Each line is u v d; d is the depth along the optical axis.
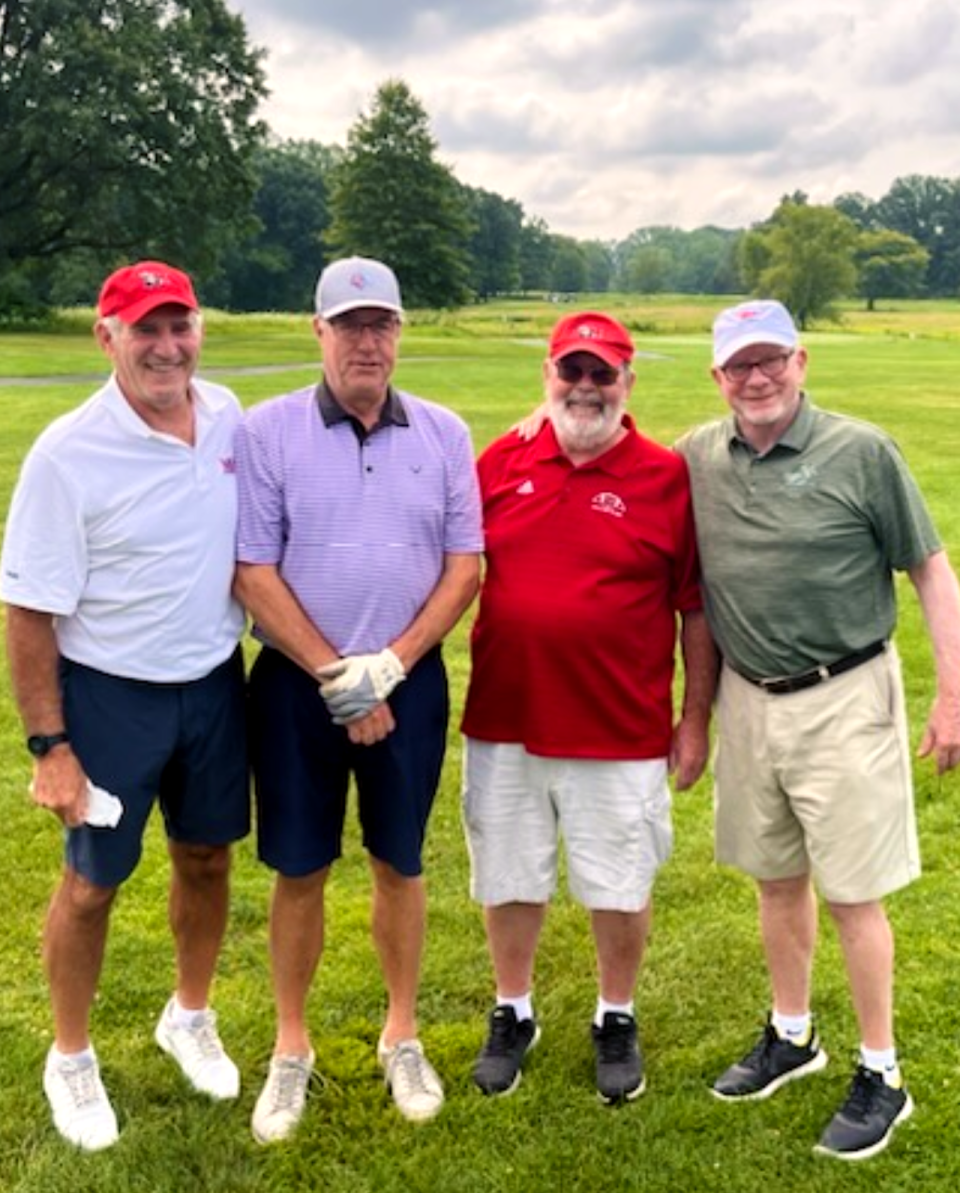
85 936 2.87
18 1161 2.78
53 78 38.50
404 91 62.78
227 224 44.06
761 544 2.80
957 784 4.91
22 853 4.38
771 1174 2.75
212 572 2.76
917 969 3.56
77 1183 2.71
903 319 87.94
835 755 2.79
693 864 4.30
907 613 7.58
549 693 2.95
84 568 2.68
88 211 41.25
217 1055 3.09
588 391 2.81
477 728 3.07
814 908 3.11
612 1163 2.79
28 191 40.69
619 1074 3.04
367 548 2.77
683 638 3.07
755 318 2.72
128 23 39.88
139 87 39.25
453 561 2.89
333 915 3.95
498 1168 2.77
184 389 2.68
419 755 2.92
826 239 82.25
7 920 3.89
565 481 2.92
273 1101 2.92
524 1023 3.22
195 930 3.05
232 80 41.97
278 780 2.87
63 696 2.75
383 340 2.72
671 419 18.03
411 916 3.02
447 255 63.88
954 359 35.72
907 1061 3.12
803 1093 3.03
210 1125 2.90
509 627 2.95
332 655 2.76
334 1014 3.37
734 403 2.79
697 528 2.92
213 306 82.06
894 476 2.76
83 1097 2.89
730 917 3.91
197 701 2.81
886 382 26.09
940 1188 2.70
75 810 2.71
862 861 2.80
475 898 3.16
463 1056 3.18
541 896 3.12
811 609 2.78
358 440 2.79
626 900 3.03
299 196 88.25
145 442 2.66
